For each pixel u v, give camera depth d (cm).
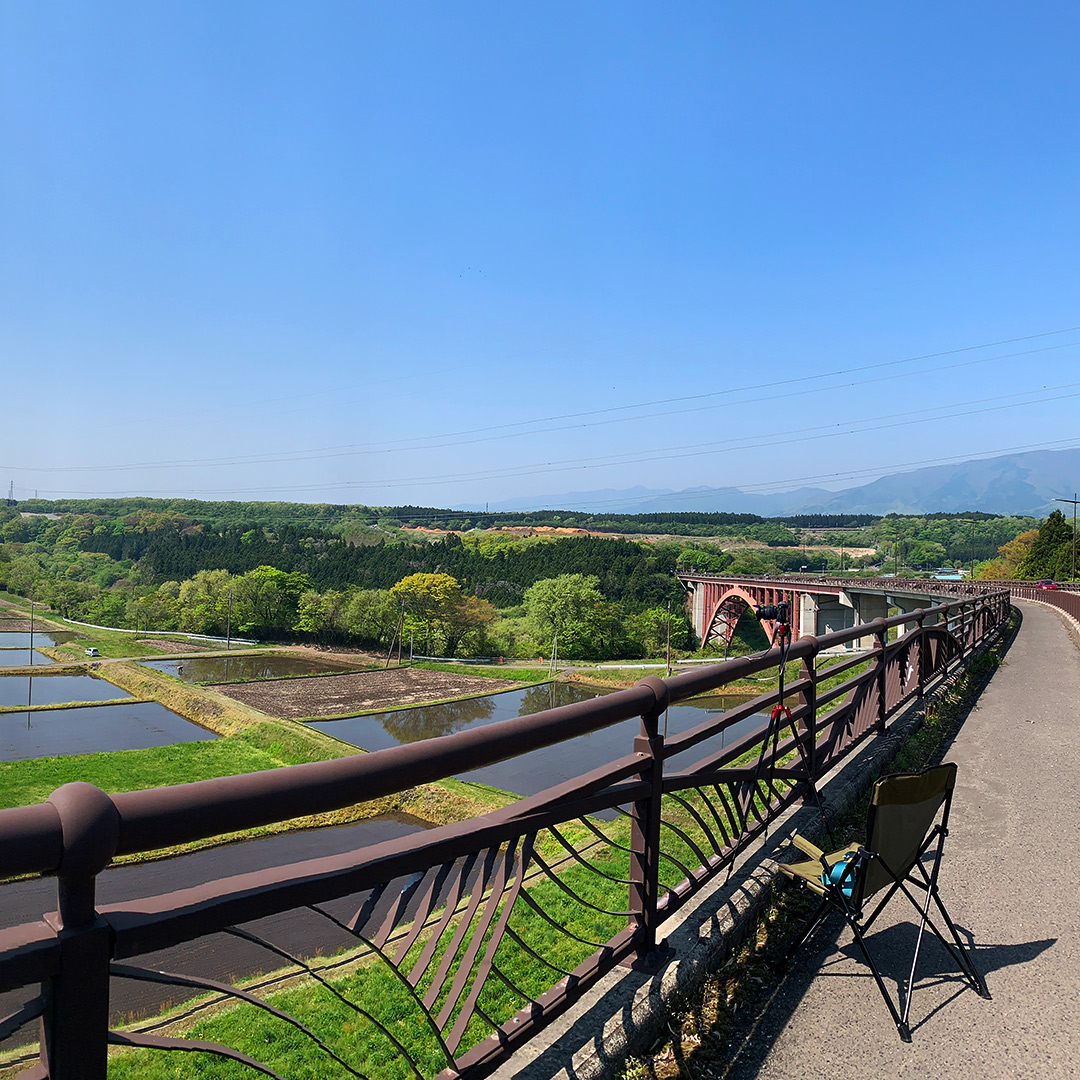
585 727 217
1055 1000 278
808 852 324
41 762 3253
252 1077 322
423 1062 318
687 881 302
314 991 409
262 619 8844
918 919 340
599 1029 229
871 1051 247
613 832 816
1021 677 1055
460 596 7912
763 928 322
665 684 263
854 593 5247
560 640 7600
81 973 109
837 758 504
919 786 277
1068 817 473
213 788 124
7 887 1562
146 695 5131
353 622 8094
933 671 915
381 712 4653
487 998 367
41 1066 112
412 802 2462
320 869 147
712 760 323
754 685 4659
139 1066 352
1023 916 343
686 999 262
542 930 455
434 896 179
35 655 7150
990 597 1577
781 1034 256
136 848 114
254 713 4384
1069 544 6341
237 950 1126
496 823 190
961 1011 270
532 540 13512
